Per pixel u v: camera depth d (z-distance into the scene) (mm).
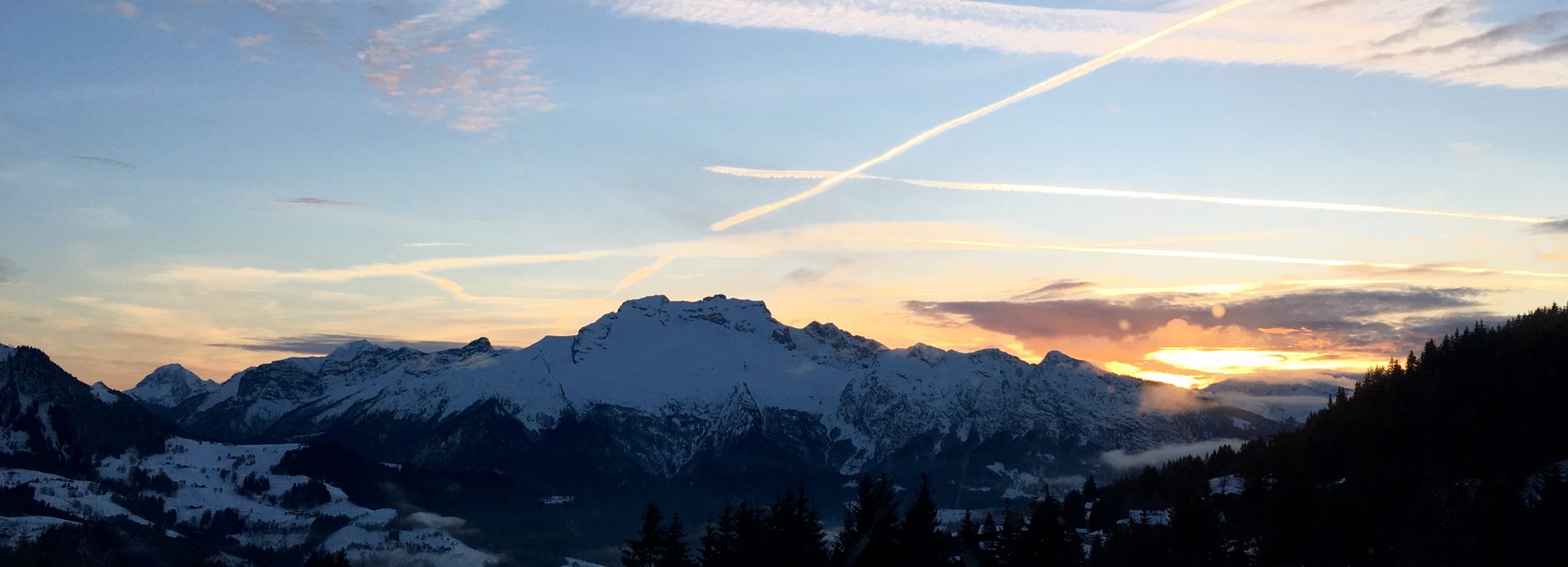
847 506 121312
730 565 133500
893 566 116562
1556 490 172125
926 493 121000
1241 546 171375
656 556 143000
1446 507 178625
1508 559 161000
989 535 143625
